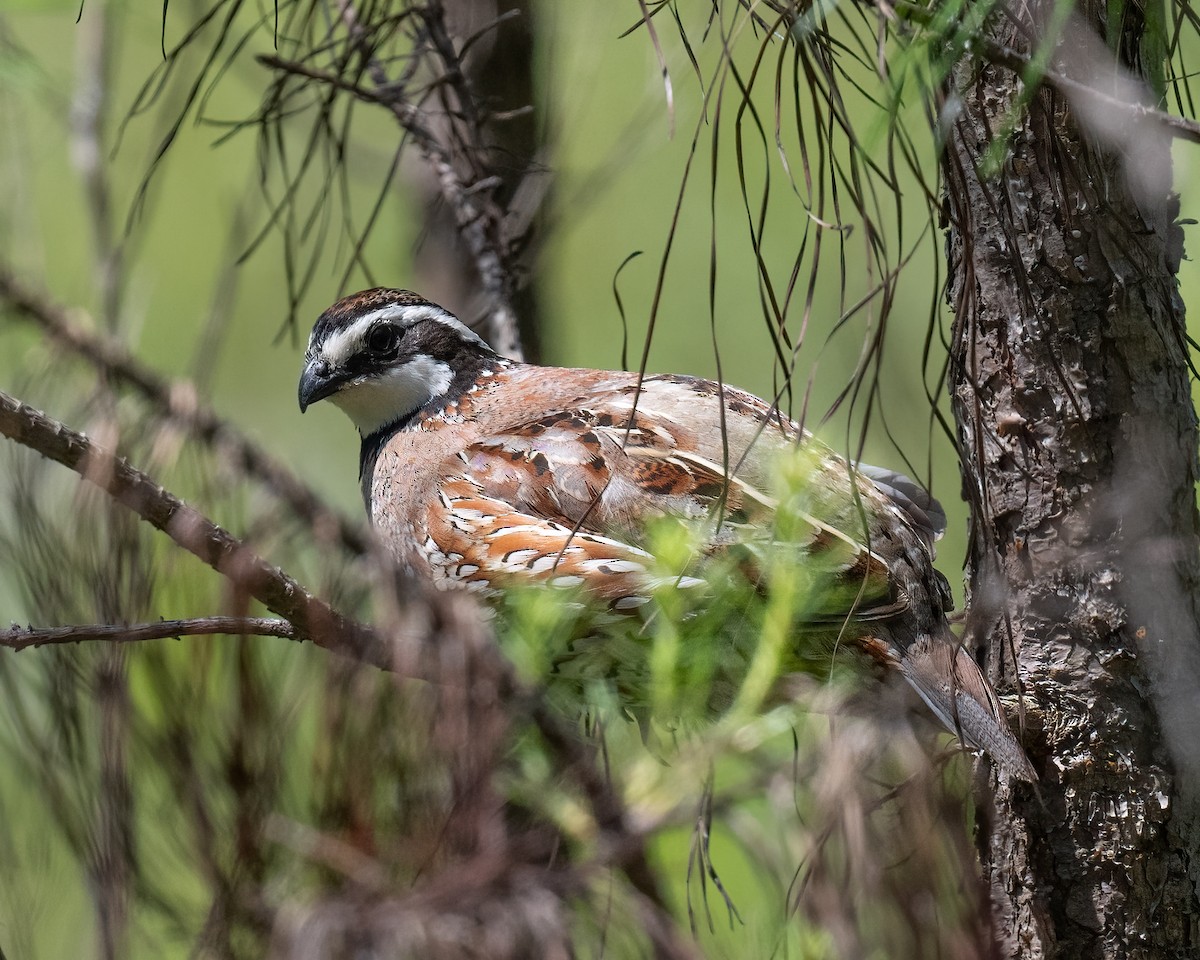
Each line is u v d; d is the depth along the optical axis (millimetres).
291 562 5094
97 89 9312
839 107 4973
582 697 6926
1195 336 8602
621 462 8008
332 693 4672
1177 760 6098
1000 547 6316
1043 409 6172
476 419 9086
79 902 5055
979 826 6340
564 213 10289
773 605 5246
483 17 10273
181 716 4586
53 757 4629
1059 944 6145
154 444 5164
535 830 4621
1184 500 6191
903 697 6578
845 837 4387
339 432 13547
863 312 9289
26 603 4844
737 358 12148
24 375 5297
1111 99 4859
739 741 4754
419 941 4258
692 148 4586
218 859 4480
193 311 12742
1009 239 5637
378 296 9656
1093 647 6156
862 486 7516
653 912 4500
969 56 5750
